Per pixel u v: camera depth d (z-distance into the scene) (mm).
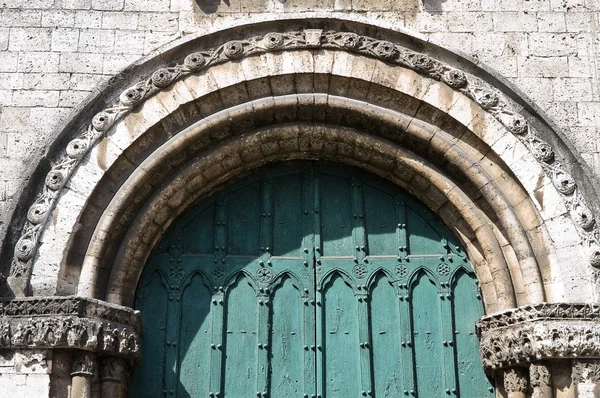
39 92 11133
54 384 10047
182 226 11703
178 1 11562
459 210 11320
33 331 10070
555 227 10641
